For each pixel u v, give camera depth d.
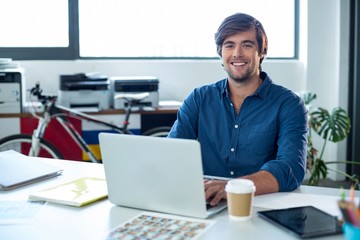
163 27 4.41
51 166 1.93
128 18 4.34
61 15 4.20
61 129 3.84
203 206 1.37
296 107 1.93
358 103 4.40
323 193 1.66
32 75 4.10
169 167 1.38
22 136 3.64
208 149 2.07
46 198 1.58
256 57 1.96
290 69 4.68
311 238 1.22
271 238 1.24
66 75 3.72
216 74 4.47
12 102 3.67
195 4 4.44
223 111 2.04
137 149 1.42
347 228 1.02
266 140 1.95
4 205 1.54
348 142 4.57
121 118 3.84
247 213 1.37
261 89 1.97
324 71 4.61
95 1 4.26
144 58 4.41
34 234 1.29
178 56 4.48
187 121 2.10
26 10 4.12
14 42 4.13
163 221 1.37
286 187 1.67
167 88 4.40
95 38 4.29
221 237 1.25
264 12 4.65
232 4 4.53
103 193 1.63
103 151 1.49
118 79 3.83
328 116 3.84
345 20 4.47
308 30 4.54
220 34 1.96
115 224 1.36
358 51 4.35
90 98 3.78
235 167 1.99
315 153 3.71
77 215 1.44
